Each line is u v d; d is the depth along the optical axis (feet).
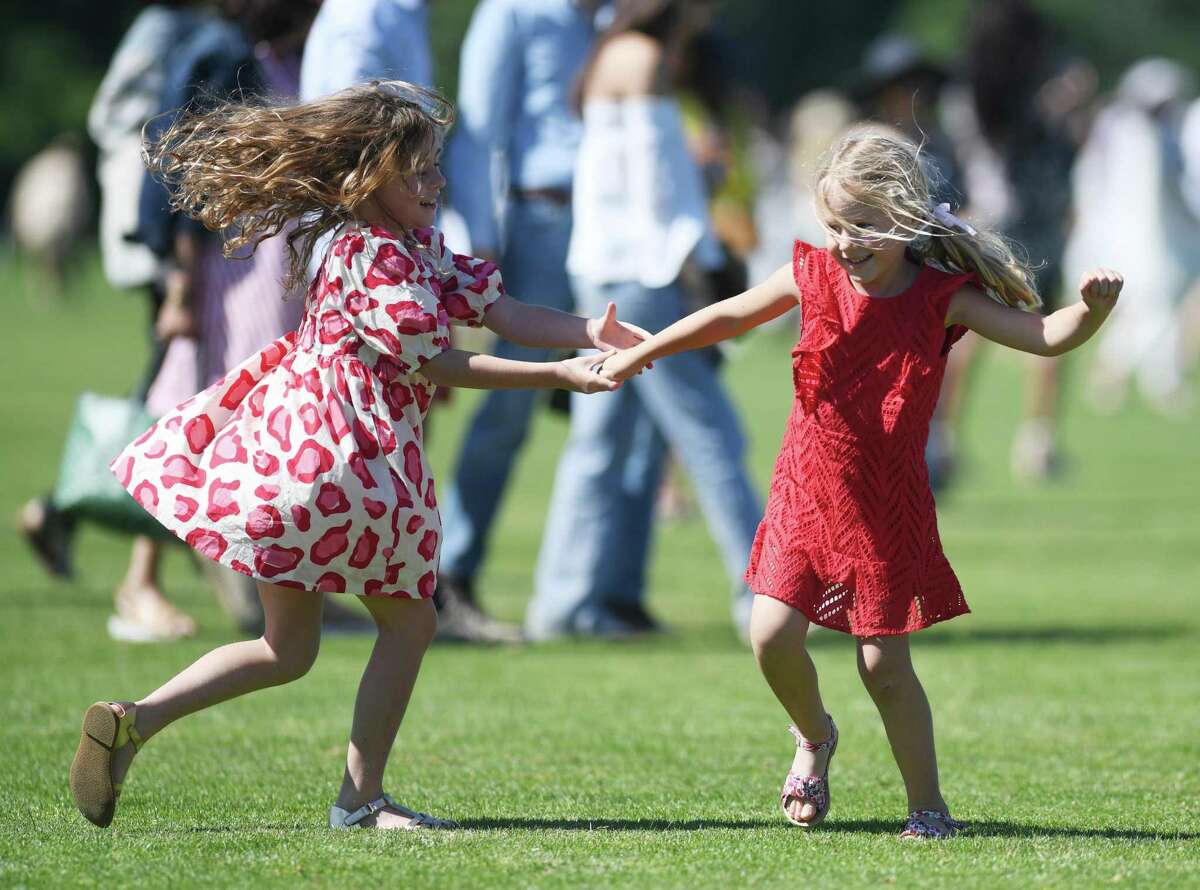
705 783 57.52
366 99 50.01
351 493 47.47
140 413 82.17
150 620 86.53
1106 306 46.52
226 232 80.18
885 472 48.93
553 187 87.35
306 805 52.90
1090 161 220.43
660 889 42.01
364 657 82.33
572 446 91.91
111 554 118.52
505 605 101.45
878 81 122.42
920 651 86.17
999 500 150.92
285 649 49.29
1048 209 134.92
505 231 88.69
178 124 53.16
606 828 49.70
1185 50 574.56
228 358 81.51
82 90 517.96
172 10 85.35
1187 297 230.89
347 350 48.32
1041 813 52.75
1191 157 224.33
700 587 111.24
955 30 556.10
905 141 49.14
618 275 83.66
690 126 102.89
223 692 48.93
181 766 58.90
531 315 51.60
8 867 43.55
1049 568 115.34
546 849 46.03
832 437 49.06
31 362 248.11
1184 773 59.21
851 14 600.80
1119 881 43.09
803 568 49.26
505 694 74.13
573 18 87.76
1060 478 165.07
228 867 43.55
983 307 48.93
